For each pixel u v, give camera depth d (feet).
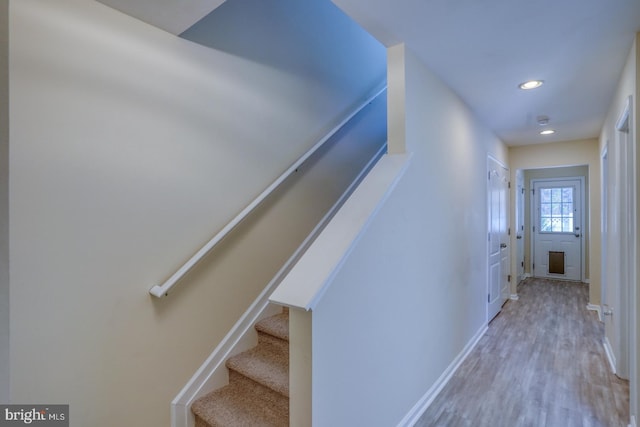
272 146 7.66
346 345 4.90
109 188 5.11
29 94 4.40
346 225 5.46
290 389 4.51
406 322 6.61
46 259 4.53
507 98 9.54
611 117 9.65
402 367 6.45
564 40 6.45
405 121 6.70
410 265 6.79
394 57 6.78
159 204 5.69
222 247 6.68
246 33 7.13
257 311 7.31
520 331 11.94
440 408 7.20
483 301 11.84
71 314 4.75
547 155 15.52
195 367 6.23
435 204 7.97
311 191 8.71
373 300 5.56
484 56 7.10
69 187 4.72
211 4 5.08
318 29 9.00
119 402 5.23
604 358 9.65
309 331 4.30
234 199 6.85
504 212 15.31
